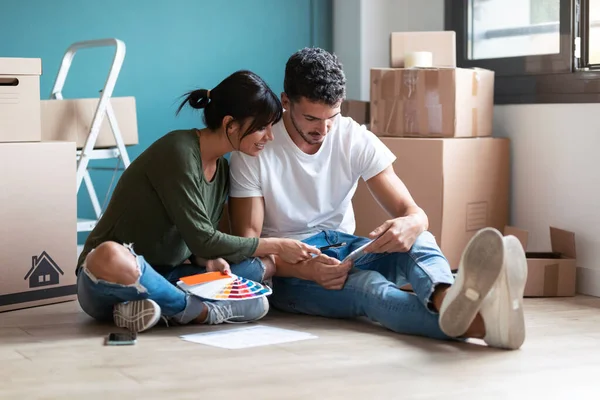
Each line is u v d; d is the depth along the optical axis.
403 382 1.79
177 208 2.34
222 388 1.75
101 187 3.94
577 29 3.28
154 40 3.99
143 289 2.25
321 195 2.60
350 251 2.60
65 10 3.78
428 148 3.25
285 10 4.33
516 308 2.01
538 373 1.87
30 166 2.73
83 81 3.85
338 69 2.35
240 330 2.34
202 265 2.55
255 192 2.55
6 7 3.65
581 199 3.23
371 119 3.51
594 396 1.70
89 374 1.86
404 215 2.50
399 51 3.53
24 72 2.71
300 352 2.06
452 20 3.82
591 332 2.35
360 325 2.41
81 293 2.36
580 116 3.22
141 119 3.99
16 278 2.71
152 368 1.91
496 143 3.45
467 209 3.33
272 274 2.54
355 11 4.18
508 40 3.61
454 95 3.27
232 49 4.20
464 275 1.96
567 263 3.05
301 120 2.40
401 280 2.48
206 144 2.41
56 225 2.81
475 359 1.99
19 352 2.09
